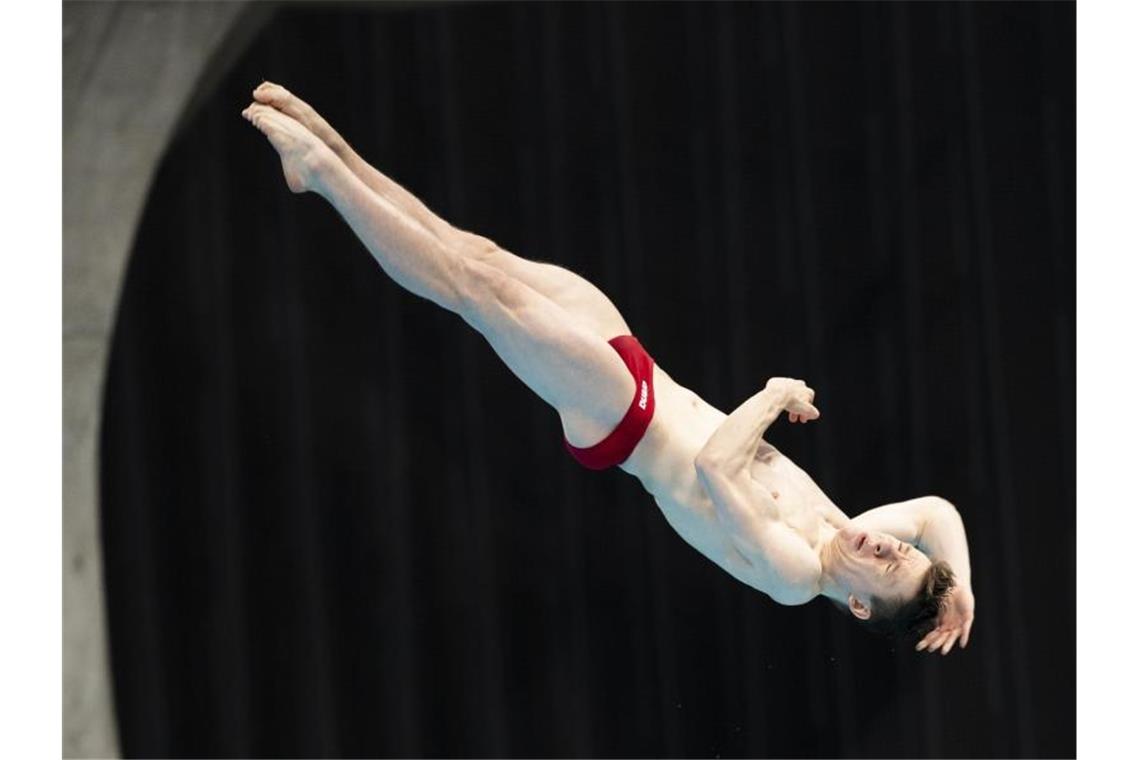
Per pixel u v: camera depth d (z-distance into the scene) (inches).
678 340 871.1
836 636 871.7
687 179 873.5
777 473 519.5
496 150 864.3
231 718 845.8
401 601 856.3
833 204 878.4
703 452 490.9
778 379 507.8
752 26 877.2
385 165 857.5
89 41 850.8
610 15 869.8
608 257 866.1
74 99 849.5
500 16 866.8
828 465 874.1
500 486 864.3
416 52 861.8
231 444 851.4
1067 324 884.6
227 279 854.5
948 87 885.2
